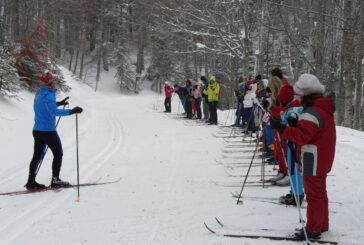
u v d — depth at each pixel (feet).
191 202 14.61
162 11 61.62
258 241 10.58
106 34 152.97
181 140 31.50
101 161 23.00
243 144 28.19
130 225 12.17
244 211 13.29
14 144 25.70
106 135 34.19
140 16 81.15
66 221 12.59
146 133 36.04
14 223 12.42
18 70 43.16
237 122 37.96
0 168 20.16
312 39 49.11
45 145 16.72
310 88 10.04
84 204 14.49
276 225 11.73
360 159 20.86
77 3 131.95
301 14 50.67
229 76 85.30
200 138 32.37
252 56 91.25
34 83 45.11
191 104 50.19
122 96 125.59
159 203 14.57
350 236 10.55
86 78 139.85
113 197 15.46
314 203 10.32
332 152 10.08
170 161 23.02
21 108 35.45
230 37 56.54
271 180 17.04
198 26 63.31
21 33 85.61
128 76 138.41
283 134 10.05
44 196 15.58
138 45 141.08
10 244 10.73
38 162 16.53
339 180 16.93
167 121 47.37
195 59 103.76
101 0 142.82
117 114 57.82
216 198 15.05
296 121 10.69
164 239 10.96
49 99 15.88
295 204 13.66
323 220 10.53
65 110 15.75
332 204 13.62
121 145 29.12
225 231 11.33
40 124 16.16
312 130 9.70
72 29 141.59
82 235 11.36
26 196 15.58
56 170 16.71
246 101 32.27
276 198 14.62
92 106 68.74
